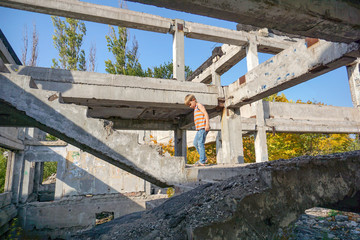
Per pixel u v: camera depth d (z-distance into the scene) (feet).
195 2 7.17
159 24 30.83
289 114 41.16
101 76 18.31
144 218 9.85
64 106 13.43
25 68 16.57
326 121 42.34
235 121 22.65
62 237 34.71
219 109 23.65
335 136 42.73
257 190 7.11
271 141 41.45
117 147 13.93
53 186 50.42
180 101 20.45
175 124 33.09
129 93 18.84
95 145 13.50
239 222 6.49
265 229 6.70
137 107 23.77
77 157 38.11
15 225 31.55
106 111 25.44
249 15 8.14
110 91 18.34
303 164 7.56
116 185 39.09
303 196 7.32
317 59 13.30
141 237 7.36
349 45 11.29
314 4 8.43
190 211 7.65
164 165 14.73
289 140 40.91
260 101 39.11
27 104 12.93
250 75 19.31
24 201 34.83
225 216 6.52
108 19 29.32
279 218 6.94
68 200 36.37
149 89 19.53
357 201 8.29
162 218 8.52
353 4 9.33
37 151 36.99
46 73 16.97
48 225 34.68
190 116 28.19
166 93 20.08
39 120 12.91
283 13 8.13
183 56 31.35
